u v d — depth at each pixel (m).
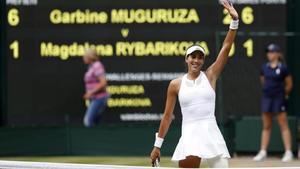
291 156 24.14
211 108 13.87
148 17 26.08
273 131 25.17
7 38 26.02
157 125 25.50
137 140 25.50
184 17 26.05
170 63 26.06
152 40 26.06
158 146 14.16
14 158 25.05
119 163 23.12
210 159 13.81
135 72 26.08
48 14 26.08
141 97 26.06
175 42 26.06
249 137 25.31
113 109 26.05
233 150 25.20
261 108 25.75
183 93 13.82
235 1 26.08
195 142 13.62
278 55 24.17
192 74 13.97
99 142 25.58
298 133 25.62
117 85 26.03
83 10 26.08
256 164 22.91
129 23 26.09
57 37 26.08
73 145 25.61
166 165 22.12
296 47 26.05
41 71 26.09
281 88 24.08
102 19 26.08
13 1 26.02
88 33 26.09
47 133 25.55
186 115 13.86
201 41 26.03
